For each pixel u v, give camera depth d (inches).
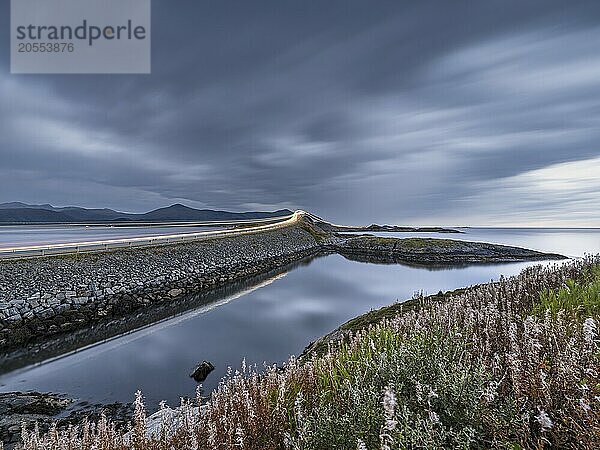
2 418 443.5
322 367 236.4
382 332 293.3
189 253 1523.1
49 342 748.6
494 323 238.5
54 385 539.5
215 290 1328.7
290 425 171.6
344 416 157.8
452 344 211.2
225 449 163.0
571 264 525.0
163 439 189.6
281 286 1421.0
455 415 143.6
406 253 2847.0
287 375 233.9
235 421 179.8
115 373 581.3
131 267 1176.2
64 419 438.0
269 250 2233.0
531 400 139.4
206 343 721.6
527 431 123.6
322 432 153.8
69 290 925.8
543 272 468.8
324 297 1203.9
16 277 877.2
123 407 469.1
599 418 114.7
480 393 147.3
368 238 3469.5
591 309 263.3
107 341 750.5
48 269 962.7
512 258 2645.2
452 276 1756.9
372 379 190.1
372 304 1089.4
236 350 676.1
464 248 2886.3
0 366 621.3
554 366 153.7
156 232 2797.7
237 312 989.2
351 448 145.5
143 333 802.2
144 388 523.2
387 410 123.7
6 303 787.4
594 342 159.2
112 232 2829.7
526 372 149.6
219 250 1748.3
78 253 1125.7
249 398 198.1
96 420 432.5
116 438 194.9
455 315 291.4
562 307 279.9
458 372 165.2
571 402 126.7
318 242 3560.5
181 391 512.1
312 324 858.8
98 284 1002.7
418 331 250.1
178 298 1175.0
